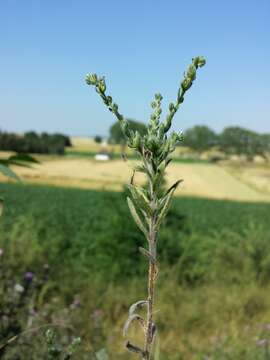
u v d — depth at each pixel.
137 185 0.99
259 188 72.50
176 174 75.62
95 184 60.25
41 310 5.76
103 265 10.60
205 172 82.94
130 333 6.79
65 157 100.75
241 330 7.52
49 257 9.02
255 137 123.00
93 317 6.62
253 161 120.56
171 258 11.55
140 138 0.99
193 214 34.25
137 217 0.98
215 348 6.34
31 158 1.49
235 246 12.54
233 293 9.35
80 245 13.91
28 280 5.39
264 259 11.34
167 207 0.97
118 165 80.75
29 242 8.98
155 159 0.99
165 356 6.37
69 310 6.61
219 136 123.62
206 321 8.02
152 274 0.97
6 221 14.75
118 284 9.97
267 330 7.09
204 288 10.23
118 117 1.01
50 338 1.37
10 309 4.61
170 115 0.99
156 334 0.97
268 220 31.84
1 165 1.37
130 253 10.72
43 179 61.47
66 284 7.96
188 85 0.99
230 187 70.44
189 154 122.31
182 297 9.39
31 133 109.38
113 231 10.90
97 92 1.01
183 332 7.71
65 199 39.78
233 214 37.00
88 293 8.13
